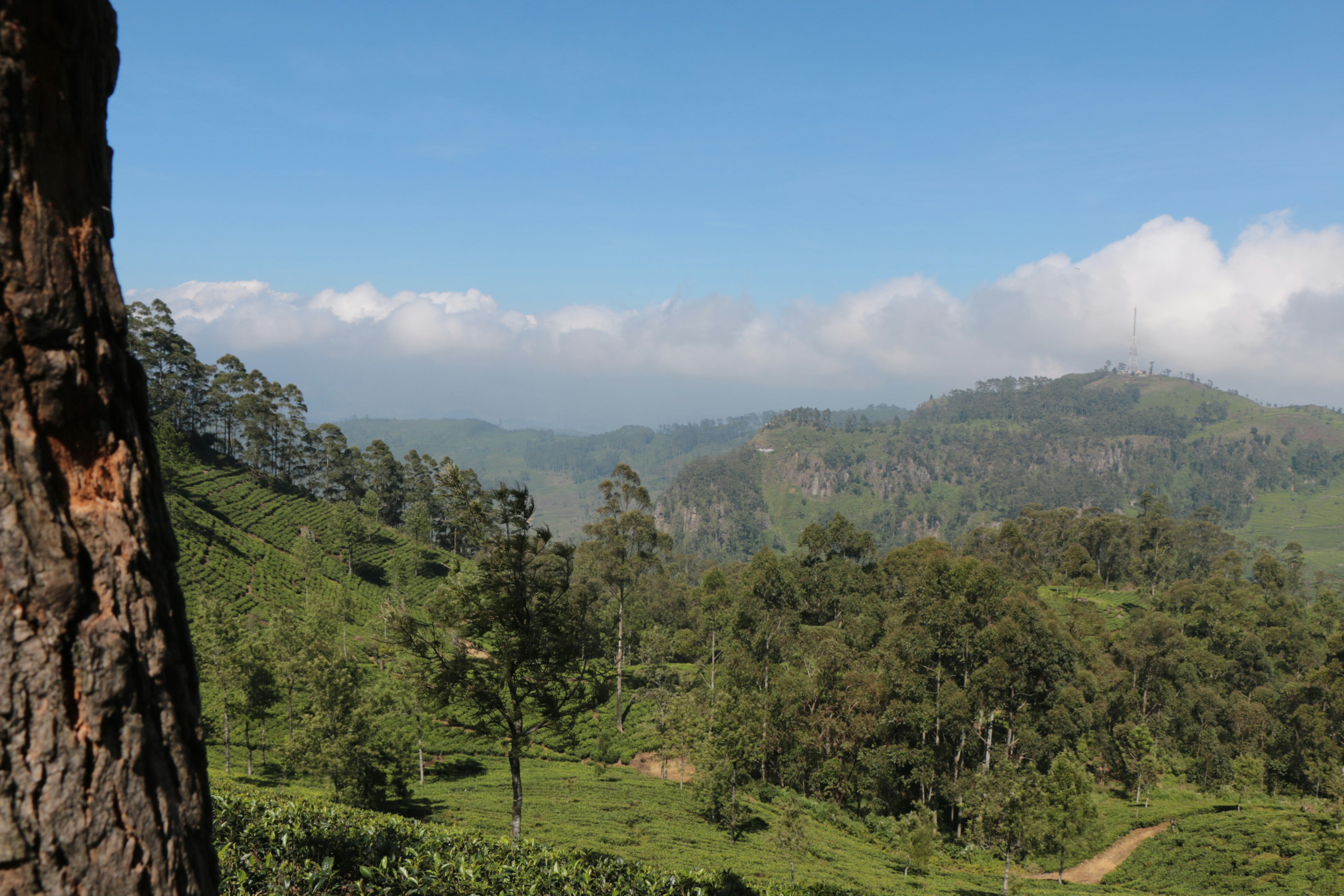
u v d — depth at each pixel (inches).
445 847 468.8
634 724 2482.8
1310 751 2571.4
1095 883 1804.9
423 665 826.2
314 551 3779.5
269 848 365.7
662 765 2169.0
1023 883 1617.9
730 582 4183.1
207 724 2000.5
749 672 2454.5
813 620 3339.1
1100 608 4259.4
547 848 567.5
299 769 1403.8
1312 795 2518.5
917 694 2123.5
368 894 355.9
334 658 1462.8
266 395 5167.3
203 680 2103.8
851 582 3304.6
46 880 103.7
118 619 116.2
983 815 1595.7
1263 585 4475.9
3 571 104.1
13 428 107.1
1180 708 2783.0
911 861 1603.1
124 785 112.3
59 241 113.9
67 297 113.7
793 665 2518.5
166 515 136.7
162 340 4990.2
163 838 117.7
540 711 891.4
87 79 122.6
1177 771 2645.2
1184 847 1867.6
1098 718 2568.9
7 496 105.6
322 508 4960.6
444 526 5669.3
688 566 6555.1
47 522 108.6
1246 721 2763.3
